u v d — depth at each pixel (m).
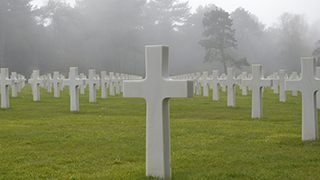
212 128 10.16
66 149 7.55
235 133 9.32
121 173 5.73
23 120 12.27
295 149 7.40
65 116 13.43
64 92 28.22
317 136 8.29
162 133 5.36
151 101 5.39
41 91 29.23
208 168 6.04
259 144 7.97
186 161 6.53
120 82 30.42
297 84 8.29
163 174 5.38
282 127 10.39
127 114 14.31
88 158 6.82
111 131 9.68
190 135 9.06
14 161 6.66
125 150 7.42
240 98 22.53
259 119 12.35
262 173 5.68
